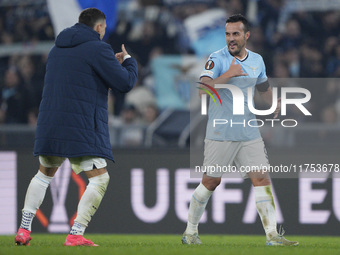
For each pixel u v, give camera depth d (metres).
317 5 39.53
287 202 24.14
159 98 37.81
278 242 15.70
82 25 14.93
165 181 24.66
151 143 34.28
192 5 39.94
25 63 39.03
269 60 38.94
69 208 24.55
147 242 18.09
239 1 39.78
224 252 12.71
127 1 40.06
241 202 24.17
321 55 39.12
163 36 39.78
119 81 14.55
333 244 18.27
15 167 24.92
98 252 12.18
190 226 16.91
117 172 24.73
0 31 39.84
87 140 14.23
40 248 13.29
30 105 37.97
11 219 24.80
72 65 14.43
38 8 39.88
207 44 39.56
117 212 24.64
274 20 39.62
